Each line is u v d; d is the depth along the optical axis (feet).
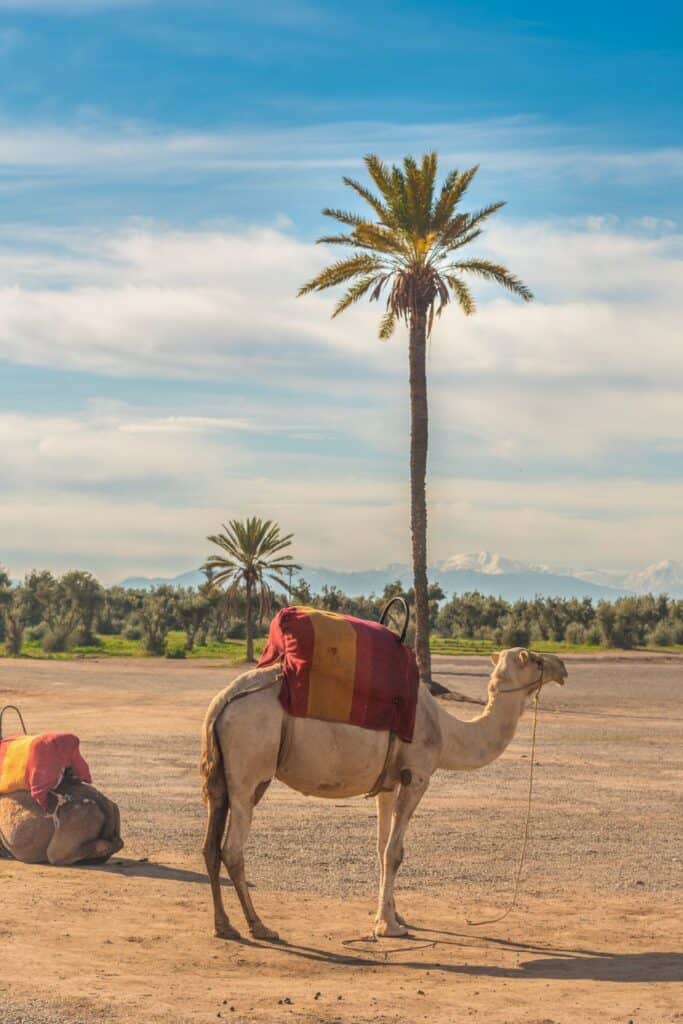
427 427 133.59
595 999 24.86
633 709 124.77
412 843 47.32
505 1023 22.36
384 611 35.27
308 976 26.84
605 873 41.83
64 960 26.86
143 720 100.22
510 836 49.29
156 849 44.75
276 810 56.24
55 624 305.12
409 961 28.91
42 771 41.52
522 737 93.30
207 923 32.27
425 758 33.17
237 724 30.83
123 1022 21.57
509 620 368.89
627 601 359.46
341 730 31.68
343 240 132.87
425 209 129.18
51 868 40.14
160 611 305.32
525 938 31.91
